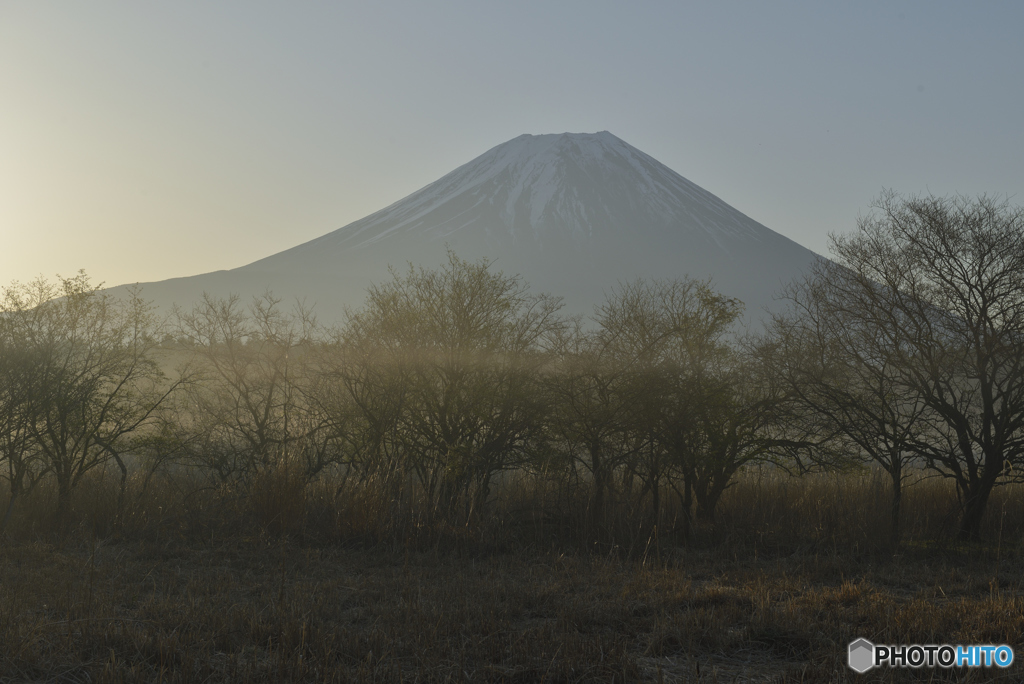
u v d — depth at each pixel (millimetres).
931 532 13312
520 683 5750
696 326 13570
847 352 12836
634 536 11805
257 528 11828
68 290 12555
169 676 5648
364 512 11781
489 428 12836
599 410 12398
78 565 9453
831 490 14508
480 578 9352
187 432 13484
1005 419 12508
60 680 5602
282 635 6496
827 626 7203
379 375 12844
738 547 11969
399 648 6414
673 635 6848
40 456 12859
